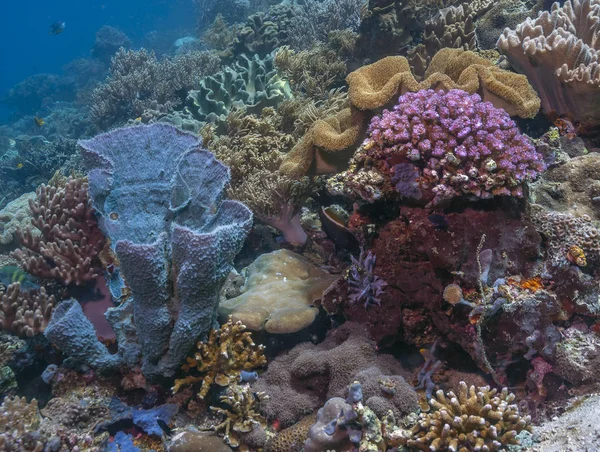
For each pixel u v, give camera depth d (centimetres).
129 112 257
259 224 114
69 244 90
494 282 69
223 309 83
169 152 94
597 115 96
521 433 62
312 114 123
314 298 87
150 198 91
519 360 69
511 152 70
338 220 89
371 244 79
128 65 300
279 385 77
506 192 68
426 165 71
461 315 70
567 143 97
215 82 176
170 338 71
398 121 73
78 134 372
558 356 66
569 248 71
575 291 69
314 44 215
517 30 107
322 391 76
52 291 93
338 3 254
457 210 71
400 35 149
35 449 67
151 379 75
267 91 161
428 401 69
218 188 85
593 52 100
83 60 699
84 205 94
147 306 69
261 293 88
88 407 75
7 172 299
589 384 64
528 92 88
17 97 643
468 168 69
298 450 68
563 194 86
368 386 68
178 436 71
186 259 67
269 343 83
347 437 63
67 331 71
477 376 72
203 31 497
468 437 58
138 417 74
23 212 148
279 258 97
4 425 69
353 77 90
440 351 74
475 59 92
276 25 251
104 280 90
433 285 72
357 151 78
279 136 126
